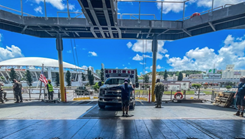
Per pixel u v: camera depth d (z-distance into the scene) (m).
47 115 5.79
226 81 76.56
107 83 7.99
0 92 9.34
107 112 6.32
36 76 76.75
